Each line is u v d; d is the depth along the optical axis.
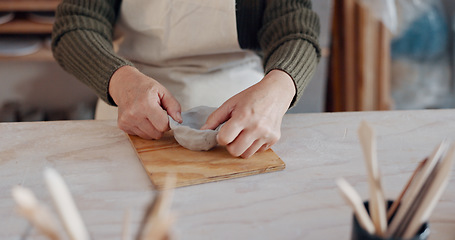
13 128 0.80
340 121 0.87
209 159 0.72
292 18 0.99
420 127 0.85
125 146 0.77
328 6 1.74
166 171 0.67
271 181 0.67
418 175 0.50
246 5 1.07
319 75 1.87
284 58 0.88
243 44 1.12
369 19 1.85
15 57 1.83
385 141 0.80
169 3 0.99
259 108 0.73
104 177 0.67
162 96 0.79
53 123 0.83
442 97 2.13
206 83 1.05
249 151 0.72
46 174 0.34
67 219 0.35
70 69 0.98
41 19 1.82
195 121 0.81
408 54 2.01
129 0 1.02
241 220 0.58
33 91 2.08
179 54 1.04
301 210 0.61
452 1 2.16
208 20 1.00
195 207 0.61
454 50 2.05
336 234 0.57
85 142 0.77
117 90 0.83
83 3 0.99
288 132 0.82
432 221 0.59
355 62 1.94
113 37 1.13
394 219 0.46
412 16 1.96
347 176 0.69
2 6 1.76
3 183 0.65
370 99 1.98
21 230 0.56
